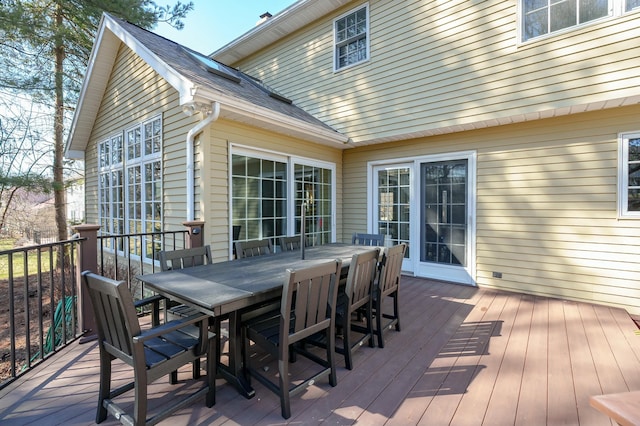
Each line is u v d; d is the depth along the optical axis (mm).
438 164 5062
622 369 2322
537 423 1743
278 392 1827
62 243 2547
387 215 5730
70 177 10273
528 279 4238
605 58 3367
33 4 7340
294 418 1786
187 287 1988
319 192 5793
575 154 3893
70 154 7211
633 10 3219
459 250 4844
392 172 5656
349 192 6234
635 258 3564
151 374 1584
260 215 4680
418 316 3443
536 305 3781
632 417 840
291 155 5145
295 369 2350
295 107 6102
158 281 2139
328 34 5801
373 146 5840
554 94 3664
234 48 6941
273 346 1874
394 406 1893
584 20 3520
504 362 2428
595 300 3799
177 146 4391
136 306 2070
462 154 4746
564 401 1940
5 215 9453
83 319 2814
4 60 7461
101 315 1671
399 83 4898
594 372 2281
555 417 1791
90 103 6320
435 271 5074
